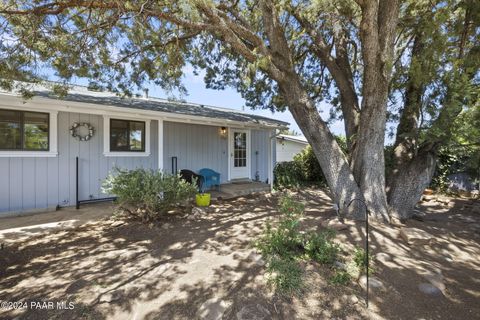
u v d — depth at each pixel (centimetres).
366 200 477
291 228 346
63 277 286
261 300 247
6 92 478
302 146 1977
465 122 417
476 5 440
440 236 429
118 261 326
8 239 397
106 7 377
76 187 605
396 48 612
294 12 580
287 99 512
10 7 366
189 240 398
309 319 227
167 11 392
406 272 306
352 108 579
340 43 633
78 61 454
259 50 460
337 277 280
